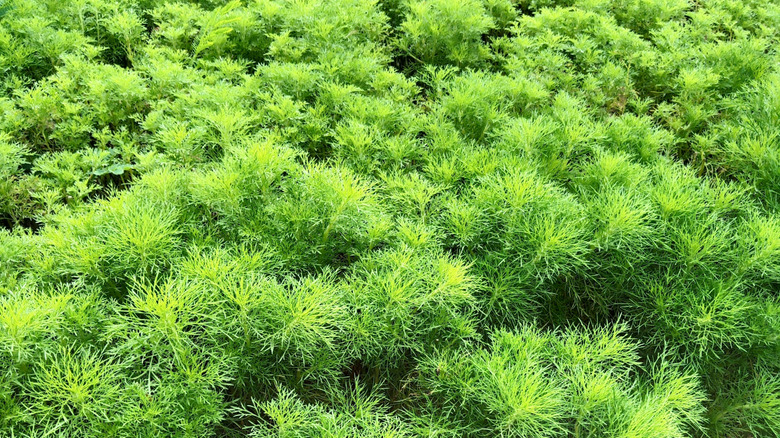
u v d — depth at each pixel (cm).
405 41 209
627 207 129
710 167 179
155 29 203
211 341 111
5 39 174
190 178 135
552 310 139
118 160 160
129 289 120
